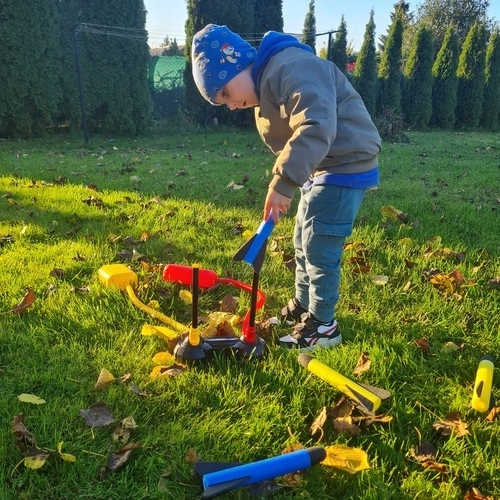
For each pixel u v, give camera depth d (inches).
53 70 486.0
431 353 91.9
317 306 93.1
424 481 64.6
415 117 776.9
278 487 62.9
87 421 71.9
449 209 184.9
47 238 147.8
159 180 247.1
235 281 113.7
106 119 532.4
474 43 806.5
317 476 64.9
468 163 349.1
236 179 252.2
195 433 70.7
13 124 474.6
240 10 629.3
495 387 83.7
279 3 657.0
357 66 702.5
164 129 588.4
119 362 86.2
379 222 164.9
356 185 85.7
